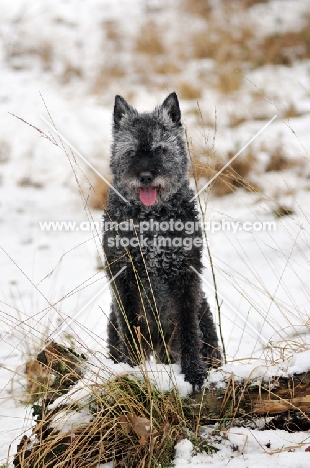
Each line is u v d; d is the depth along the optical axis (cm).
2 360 1002
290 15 3150
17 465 686
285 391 723
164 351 930
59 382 774
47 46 3025
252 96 2306
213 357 888
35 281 1330
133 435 700
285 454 667
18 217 1717
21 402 876
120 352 857
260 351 976
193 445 702
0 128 2261
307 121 2123
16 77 2652
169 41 3078
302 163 1827
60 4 3488
